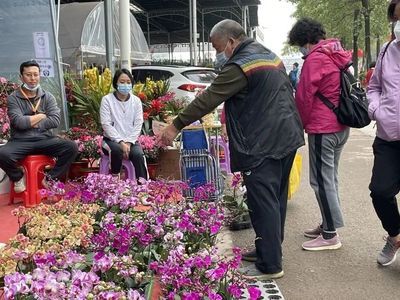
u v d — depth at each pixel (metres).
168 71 13.05
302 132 3.97
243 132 3.81
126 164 6.01
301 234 5.12
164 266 2.77
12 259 2.74
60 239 3.12
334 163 4.55
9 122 5.81
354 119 4.28
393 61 3.84
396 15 3.75
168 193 3.95
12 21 7.20
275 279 3.96
